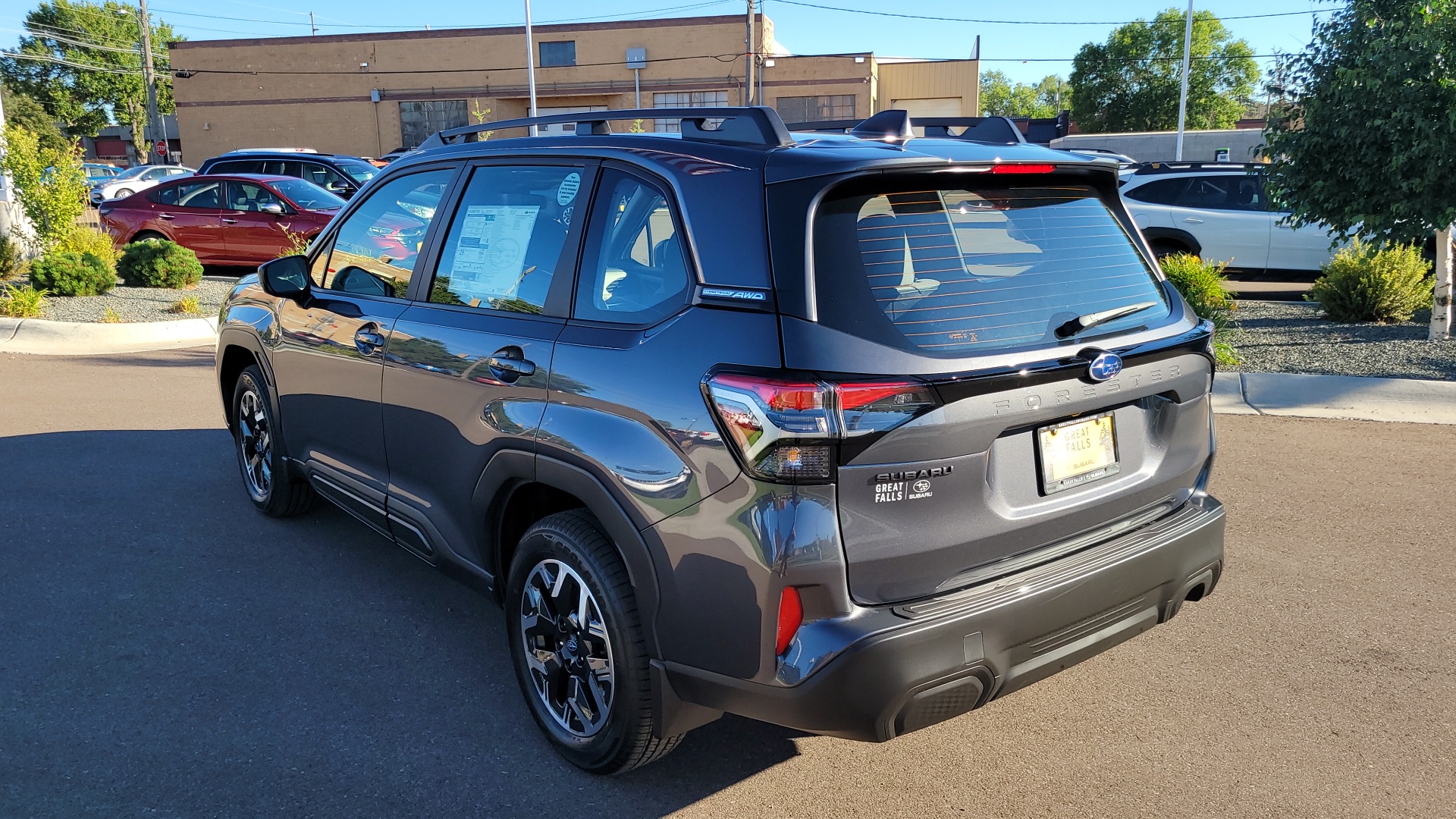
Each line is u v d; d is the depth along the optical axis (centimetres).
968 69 4594
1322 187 894
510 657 379
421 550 377
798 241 246
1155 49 6125
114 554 471
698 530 251
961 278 260
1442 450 631
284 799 290
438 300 360
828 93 4403
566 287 307
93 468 600
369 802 289
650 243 284
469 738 324
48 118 7531
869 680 237
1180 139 3338
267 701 344
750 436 237
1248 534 499
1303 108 921
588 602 289
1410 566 458
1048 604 260
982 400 246
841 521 236
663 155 290
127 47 8575
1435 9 827
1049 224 289
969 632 247
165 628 397
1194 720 336
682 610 259
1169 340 290
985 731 331
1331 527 506
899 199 261
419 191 388
